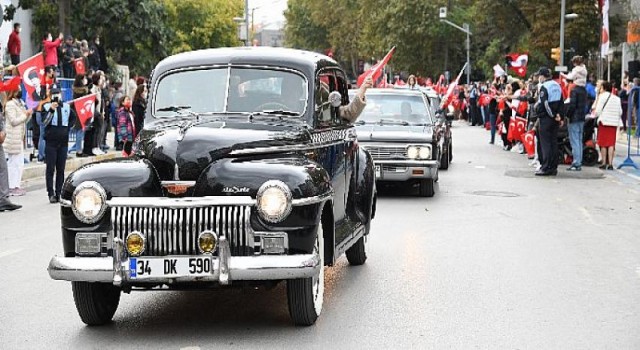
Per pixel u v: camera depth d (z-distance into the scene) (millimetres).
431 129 19266
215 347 7988
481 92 51812
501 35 74312
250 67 9836
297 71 9828
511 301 9758
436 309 9391
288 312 9305
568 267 11656
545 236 14125
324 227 9117
